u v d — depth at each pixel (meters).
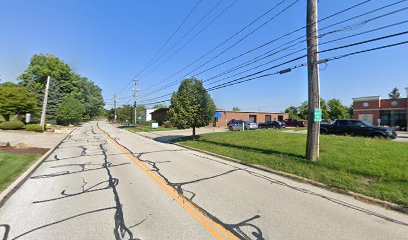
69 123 54.00
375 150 10.48
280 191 6.53
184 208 5.32
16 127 29.00
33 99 35.88
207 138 19.72
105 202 5.71
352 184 6.68
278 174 8.46
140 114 55.88
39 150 14.17
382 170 7.53
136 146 17.41
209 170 9.15
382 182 6.65
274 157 10.43
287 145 13.29
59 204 5.62
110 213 5.06
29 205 5.57
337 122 20.17
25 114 34.06
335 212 5.11
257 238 4.02
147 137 25.75
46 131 31.55
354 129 18.98
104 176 8.27
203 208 5.31
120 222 4.64
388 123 36.59
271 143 14.39
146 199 5.90
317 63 9.32
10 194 6.36
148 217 4.85
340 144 12.39
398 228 4.40
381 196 5.79
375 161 8.57
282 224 4.53
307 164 8.94
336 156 9.66
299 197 6.05
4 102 32.06
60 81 58.25
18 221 4.72
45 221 4.71
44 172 8.99
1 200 5.69
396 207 5.27
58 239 4.02
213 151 13.58
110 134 30.75
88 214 5.02
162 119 53.06
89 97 95.56
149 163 10.62
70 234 4.19
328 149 11.07
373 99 37.81
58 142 19.42
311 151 9.38
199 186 6.99
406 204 5.31
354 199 5.95
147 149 15.62
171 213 5.04
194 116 18.91
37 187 7.03
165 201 5.76
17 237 4.11
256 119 51.78
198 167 9.72
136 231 4.27
